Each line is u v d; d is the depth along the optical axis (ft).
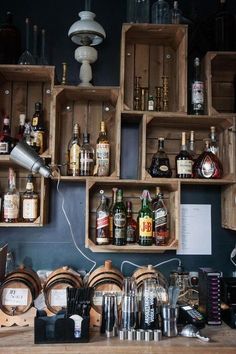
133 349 4.50
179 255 6.38
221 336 4.84
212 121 6.07
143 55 6.53
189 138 6.44
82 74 6.12
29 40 6.53
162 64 6.53
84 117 6.41
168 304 5.03
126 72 6.48
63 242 6.30
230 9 6.71
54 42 6.56
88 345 4.54
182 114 5.82
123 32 5.88
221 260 6.40
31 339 4.69
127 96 6.44
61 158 6.30
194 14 6.59
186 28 5.92
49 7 6.61
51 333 4.58
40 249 6.28
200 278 5.59
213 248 6.41
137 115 5.92
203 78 6.19
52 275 5.50
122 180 5.71
